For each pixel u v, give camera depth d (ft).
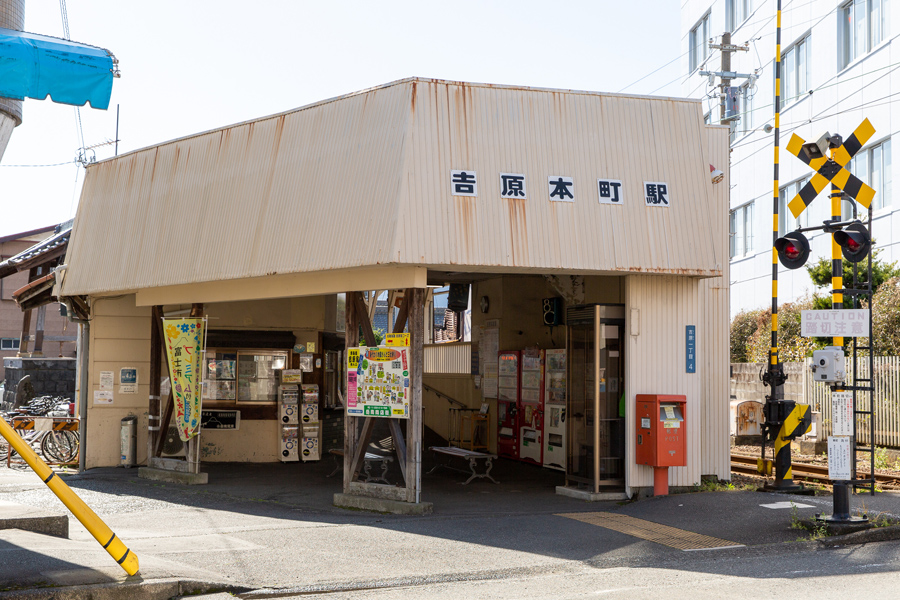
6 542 22.91
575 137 33.71
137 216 42.37
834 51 74.84
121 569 21.01
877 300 58.75
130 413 48.19
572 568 24.03
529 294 53.36
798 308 72.59
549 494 38.45
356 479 38.32
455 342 64.49
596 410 36.24
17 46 21.11
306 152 34.94
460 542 26.89
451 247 31.22
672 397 34.99
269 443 50.44
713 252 34.86
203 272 37.55
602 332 36.50
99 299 47.75
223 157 38.45
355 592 21.57
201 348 40.73
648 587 21.67
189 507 34.40
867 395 54.29
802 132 81.10
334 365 56.65
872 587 20.92
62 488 19.90
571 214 33.09
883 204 67.10
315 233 33.40
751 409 61.26
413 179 31.12
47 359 81.00
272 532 28.35
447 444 59.31
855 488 34.88
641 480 35.68
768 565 23.99
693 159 35.29
